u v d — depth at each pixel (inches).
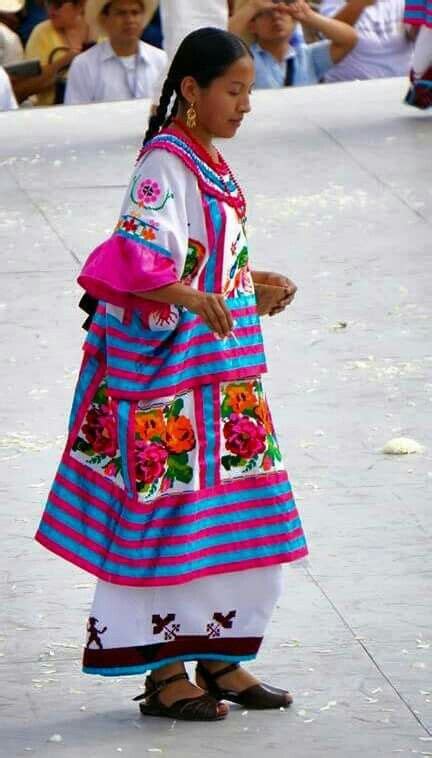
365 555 497.7
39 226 838.5
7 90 1086.4
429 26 998.4
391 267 781.3
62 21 1157.1
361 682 421.4
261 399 402.3
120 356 389.4
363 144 975.0
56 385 642.2
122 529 391.9
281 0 1091.3
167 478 392.2
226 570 398.9
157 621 399.9
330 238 820.6
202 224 387.9
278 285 416.5
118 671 400.2
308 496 540.1
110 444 394.3
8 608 466.0
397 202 874.1
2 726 402.9
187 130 393.1
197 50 387.5
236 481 398.9
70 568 492.4
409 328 702.5
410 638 445.1
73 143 980.6
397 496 539.5
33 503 538.3
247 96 391.5
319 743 391.2
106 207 866.1
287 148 967.0
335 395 629.6
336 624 454.3
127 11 1059.3
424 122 1021.2
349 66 1147.9
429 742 389.7
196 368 393.7
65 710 411.8
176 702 405.4
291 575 484.7
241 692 410.9
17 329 705.0
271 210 861.2
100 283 379.9
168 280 376.2
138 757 386.6
